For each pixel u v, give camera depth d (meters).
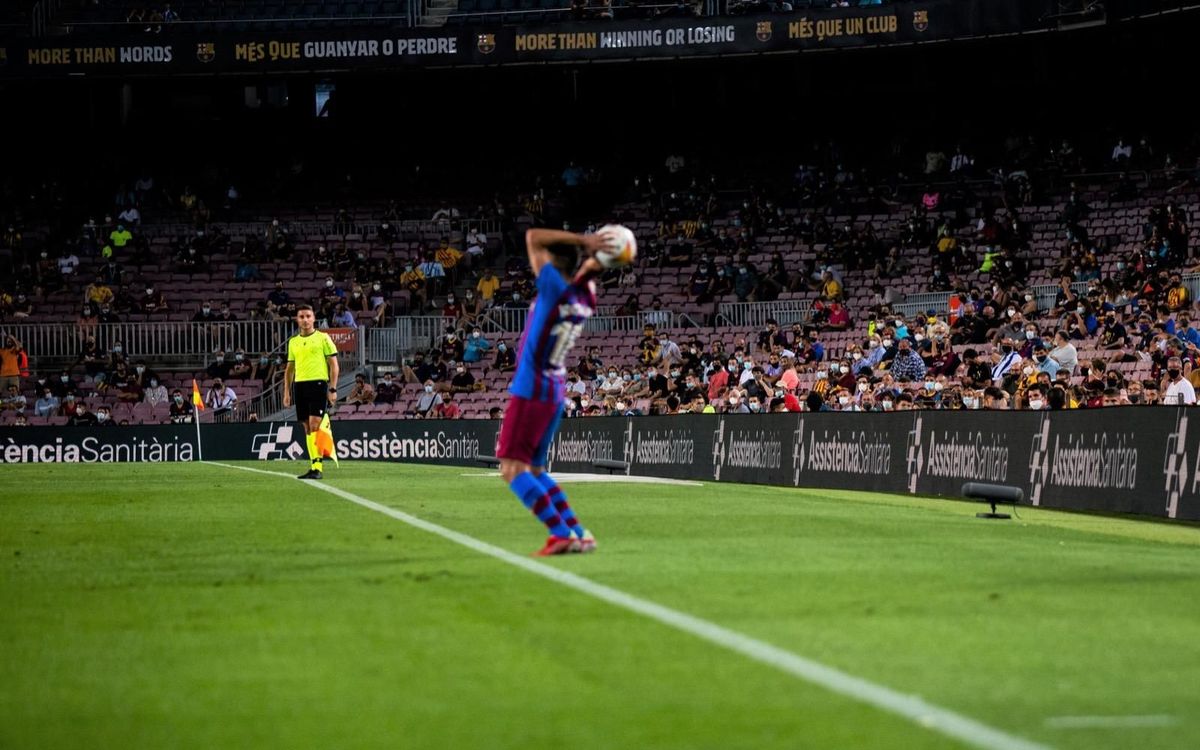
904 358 57.62
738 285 79.75
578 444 60.94
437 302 85.06
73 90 98.25
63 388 76.50
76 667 12.05
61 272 86.94
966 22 79.44
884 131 93.62
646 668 11.80
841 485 44.94
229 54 86.12
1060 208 80.50
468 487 33.62
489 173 96.88
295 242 90.31
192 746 9.53
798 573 17.53
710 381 64.44
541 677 11.49
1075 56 88.50
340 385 77.81
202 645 12.94
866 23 81.69
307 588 16.23
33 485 34.69
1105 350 57.66
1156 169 82.12
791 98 95.00
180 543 21.05
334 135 98.94
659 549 20.12
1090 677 11.63
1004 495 29.06
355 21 97.12
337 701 10.74
